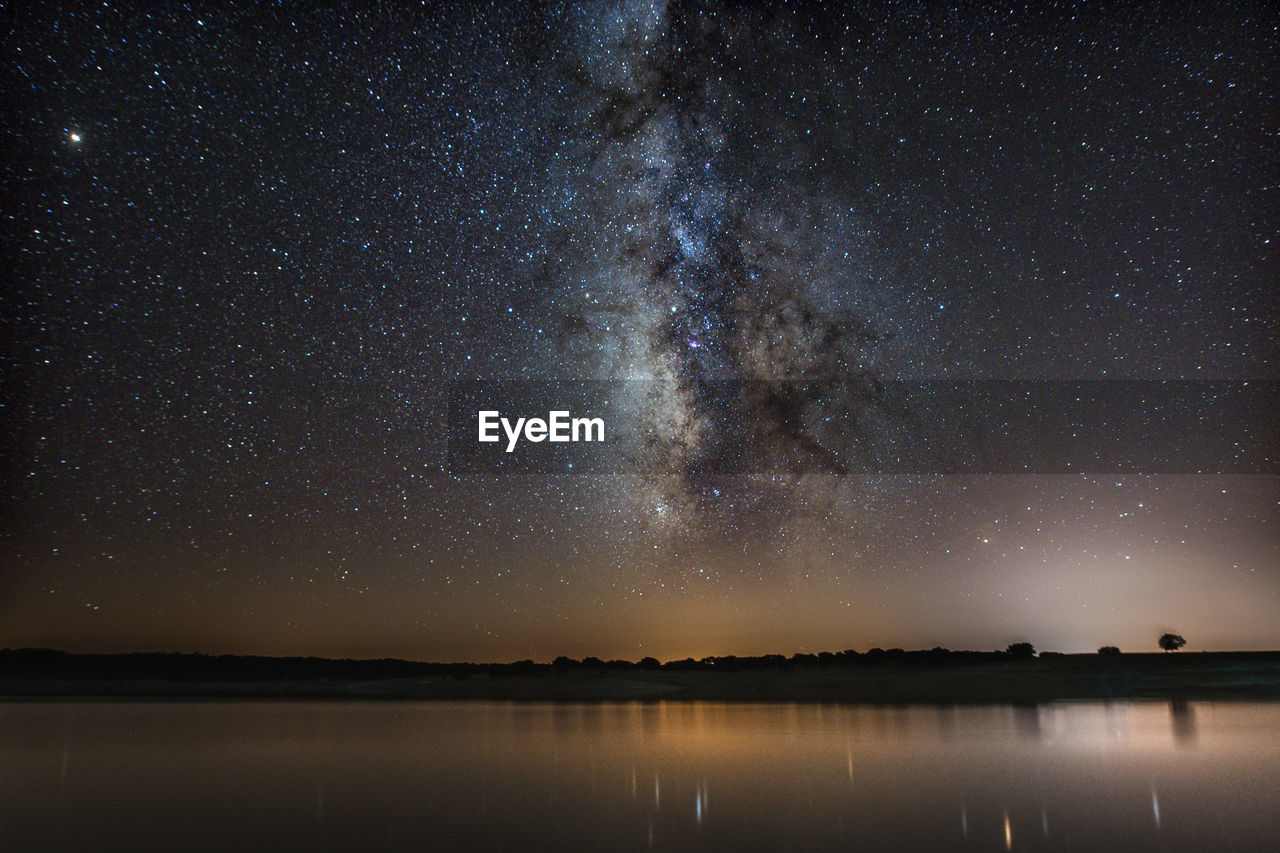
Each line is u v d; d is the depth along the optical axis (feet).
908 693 85.66
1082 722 58.34
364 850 23.75
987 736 49.62
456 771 37.60
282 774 37.09
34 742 49.34
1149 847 23.65
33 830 26.48
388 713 70.49
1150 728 53.78
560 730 54.80
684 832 25.53
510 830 25.96
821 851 23.34
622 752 43.52
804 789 32.50
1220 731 51.90
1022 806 29.09
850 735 50.70
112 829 26.58
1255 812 27.99
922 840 24.44
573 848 23.77
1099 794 31.17
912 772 36.35
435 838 25.04
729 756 41.65
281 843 24.61
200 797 31.86
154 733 54.19
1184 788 32.27
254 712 71.46
